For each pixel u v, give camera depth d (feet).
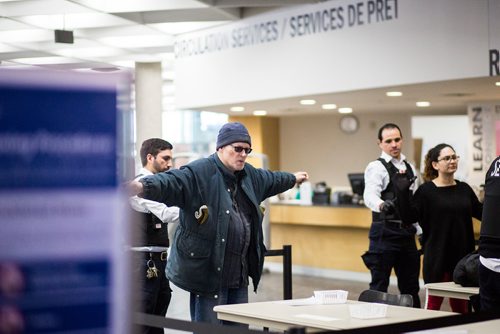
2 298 5.31
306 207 39.04
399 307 14.12
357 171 51.60
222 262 15.23
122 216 5.63
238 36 35.45
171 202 14.96
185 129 89.76
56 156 5.47
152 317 10.71
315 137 52.80
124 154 5.63
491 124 38.91
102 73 5.58
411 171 22.11
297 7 32.32
